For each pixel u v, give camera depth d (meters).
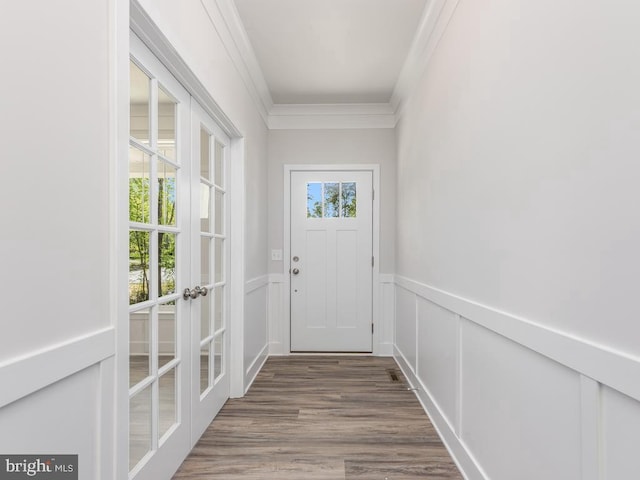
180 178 1.85
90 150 1.04
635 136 0.79
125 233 1.19
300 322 4.04
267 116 3.91
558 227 1.06
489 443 1.52
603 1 0.88
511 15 1.34
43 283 0.87
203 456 1.95
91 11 1.05
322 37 2.67
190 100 1.99
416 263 2.89
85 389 1.04
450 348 2.03
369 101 3.87
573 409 0.99
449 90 2.07
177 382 1.82
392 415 2.47
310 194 4.05
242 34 2.54
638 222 0.78
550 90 1.10
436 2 2.15
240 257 2.76
